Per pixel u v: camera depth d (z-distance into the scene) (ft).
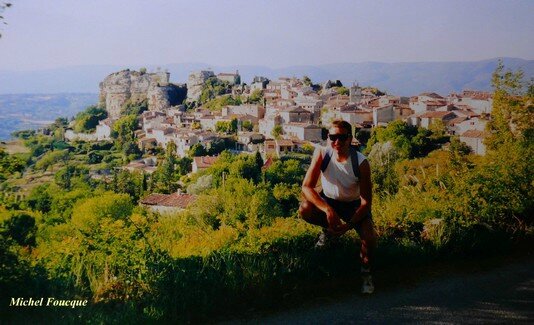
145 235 20.44
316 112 433.89
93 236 19.21
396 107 366.43
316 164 16.39
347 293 15.66
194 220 41.88
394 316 13.71
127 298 15.75
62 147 586.86
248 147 391.86
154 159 438.81
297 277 17.01
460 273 17.34
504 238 20.39
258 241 19.25
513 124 29.09
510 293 15.25
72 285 16.43
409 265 18.35
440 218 21.81
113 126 614.75
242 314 14.58
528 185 22.84
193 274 16.24
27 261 17.72
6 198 21.24
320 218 17.02
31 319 14.75
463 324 13.10
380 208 24.54
